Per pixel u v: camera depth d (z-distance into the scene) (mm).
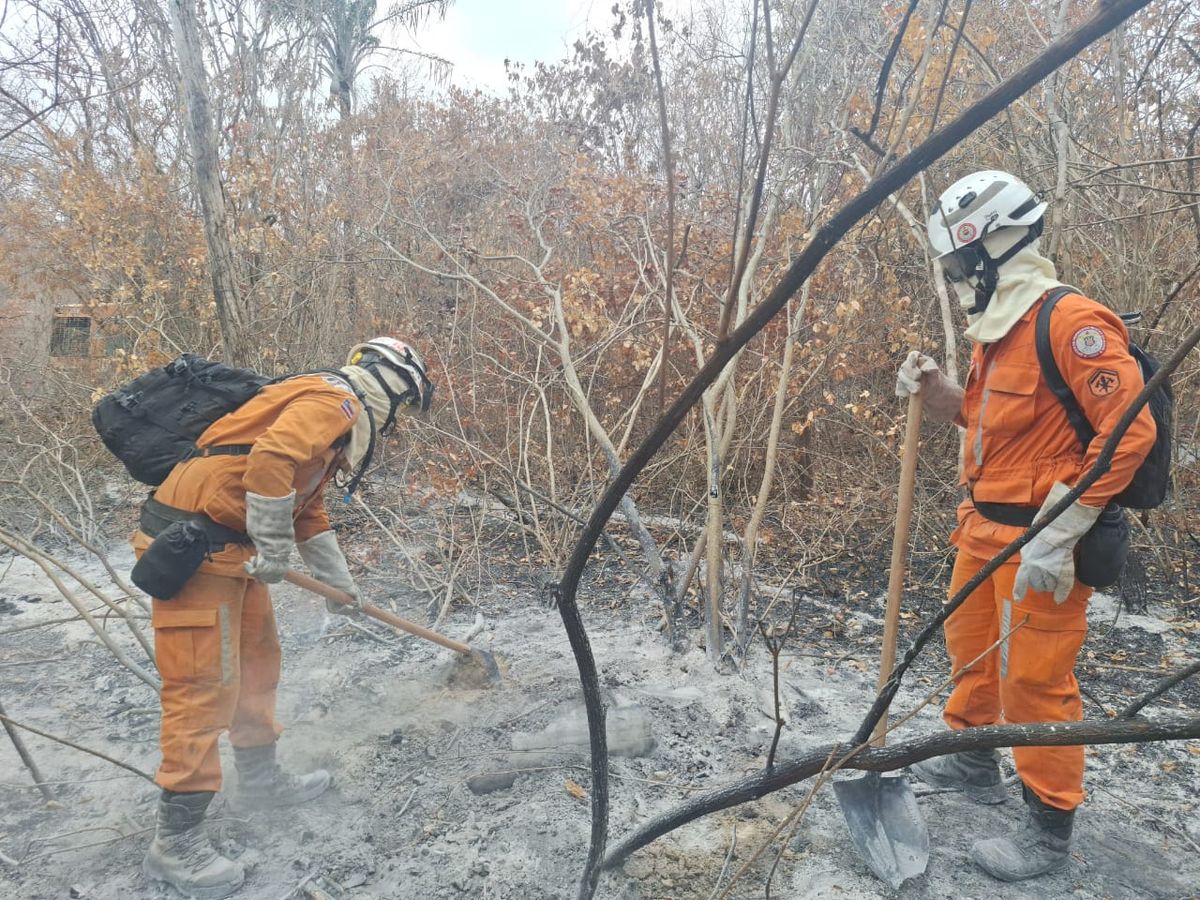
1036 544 2160
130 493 6758
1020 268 2281
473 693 3520
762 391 5758
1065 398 2170
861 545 5539
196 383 2447
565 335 4809
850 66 5137
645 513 6262
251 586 2654
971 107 952
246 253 7258
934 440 5988
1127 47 5793
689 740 3172
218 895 2363
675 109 7898
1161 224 5352
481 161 9305
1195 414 5484
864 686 3684
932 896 2357
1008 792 2859
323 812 2754
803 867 2471
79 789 2943
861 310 5113
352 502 6195
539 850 2539
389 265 7953
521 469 5695
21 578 5137
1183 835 2645
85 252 7602
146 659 4031
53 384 7828
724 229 6359
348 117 10227
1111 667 3920
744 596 3906
